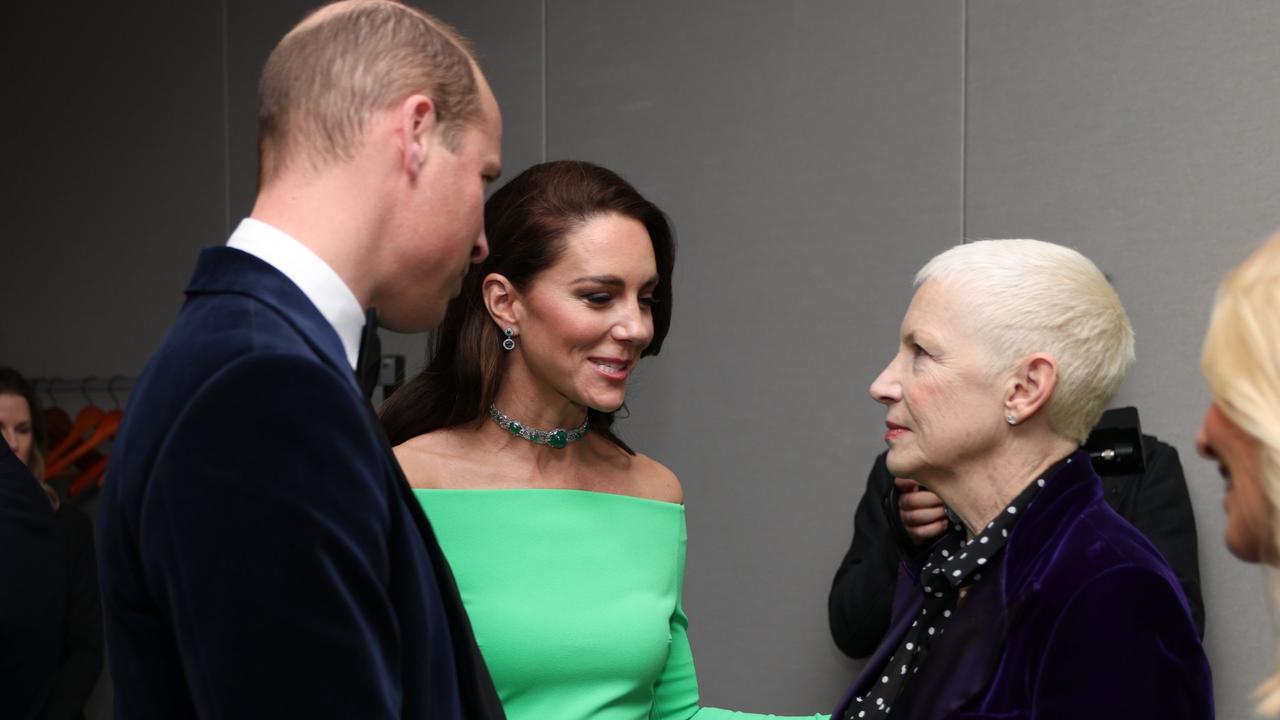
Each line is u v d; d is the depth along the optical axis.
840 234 3.26
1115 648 1.17
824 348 3.29
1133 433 1.63
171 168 4.76
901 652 1.41
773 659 3.36
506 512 1.71
